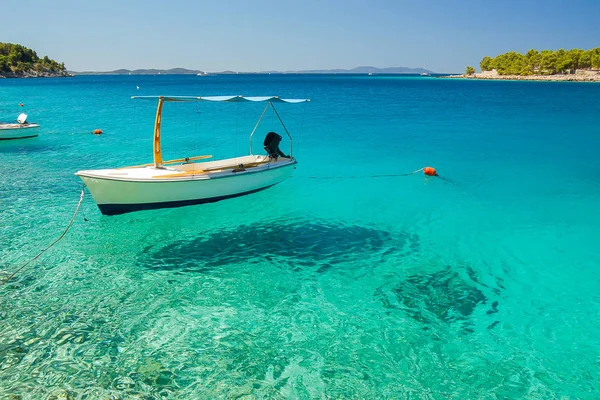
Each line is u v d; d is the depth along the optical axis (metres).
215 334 7.20
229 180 12.20
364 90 85.94
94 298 8.18
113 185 10.59
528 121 33.88
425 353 6.84
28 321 7.36
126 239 11.01
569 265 9.82
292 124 32.12
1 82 124.50
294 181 16.66
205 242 10.99
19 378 6.00
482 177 17.22
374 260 10.12
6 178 16.38
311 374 6.31
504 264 9.91
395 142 24.77
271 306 8.10
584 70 141.62
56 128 29.64
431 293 8.66
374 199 14.59
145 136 26.81
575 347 7.02
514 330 7.45
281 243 11.02
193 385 6.02
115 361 6.45
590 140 25.27
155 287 8.67
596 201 14.16
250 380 6.16
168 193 11.36
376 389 6.04
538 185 16.02
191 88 89.88
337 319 7.72
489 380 6.25
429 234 11.67
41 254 9.99
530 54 160.25
